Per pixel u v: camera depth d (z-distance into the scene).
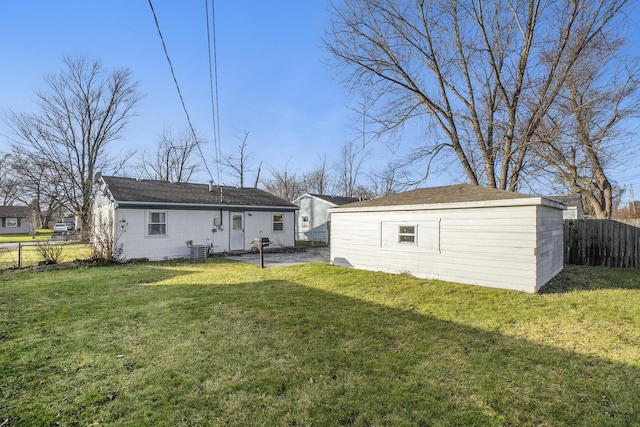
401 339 4.07
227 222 14.36
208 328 4.46
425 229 7.88
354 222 9.36
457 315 5.04
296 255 13.74
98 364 3.37
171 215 12.73
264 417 2.49
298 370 3.25
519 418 2.48
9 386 2.93
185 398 2.75
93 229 12.92
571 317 4.88
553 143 12.81
